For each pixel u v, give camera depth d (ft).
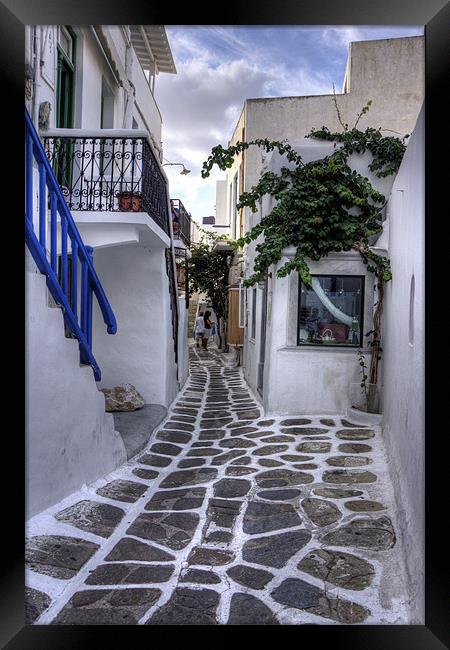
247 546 13.48
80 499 16.15
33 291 13.64
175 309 37.76
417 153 14.24
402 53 47.32
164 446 24.14
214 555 13.01
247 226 51.24
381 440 23.04
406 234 17.08
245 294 49.39
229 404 35.14
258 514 15.58
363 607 10.53
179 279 52.70
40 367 14.11
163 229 29.76
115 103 34.65
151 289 30.50
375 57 47.47
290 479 18.60
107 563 12.50
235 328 56.13
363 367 27.14
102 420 18.61
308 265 27.61
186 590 11.30
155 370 30.71
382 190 28.73
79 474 16.75
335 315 27.63
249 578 11.81
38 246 14.32
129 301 30.58
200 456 22.48
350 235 26.71
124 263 30.45
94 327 30.76
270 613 10.37
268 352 30.30
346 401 27.89
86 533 13.93
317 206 26.86
